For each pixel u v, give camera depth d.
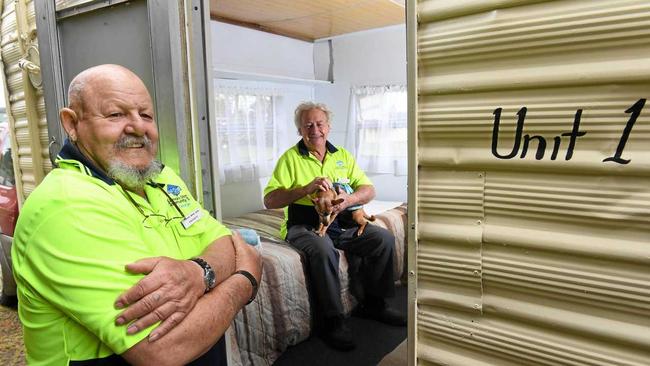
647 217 0.70
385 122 4.03
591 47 0.71
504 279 0.86
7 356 2.30
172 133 1.38
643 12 0.67
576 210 0.76
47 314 0.96
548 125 0.77
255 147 3.77
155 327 0.91
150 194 1.16
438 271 0.94
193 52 1.36
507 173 0.82
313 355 2.27
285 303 2.26
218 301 1.05
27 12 2.06
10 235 2.70
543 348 0.83
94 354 0.97
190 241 1.23
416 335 0.99
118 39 1.50
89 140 1.07
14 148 2.51
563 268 0.79
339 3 3.04
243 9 3.17
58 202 0.92
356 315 2.72
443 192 0.90
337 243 2.64
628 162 0.71
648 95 0.68
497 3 0.78
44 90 1.78
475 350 0.92
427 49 0.87
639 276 0.72
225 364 1.49
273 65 3.91
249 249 1.31
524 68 0.77
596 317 0.77
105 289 0.89
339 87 4.29
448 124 0.87
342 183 2.71
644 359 0.74
